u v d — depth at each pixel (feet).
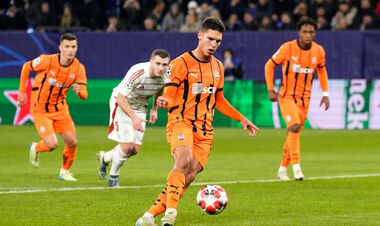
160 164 139.64
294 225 77.20
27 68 114.32
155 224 72.08
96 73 234.17
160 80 98.78
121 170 129.80
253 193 101.40
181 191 71.77
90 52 233.76
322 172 128.06
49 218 80.48
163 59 89.25
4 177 117.70
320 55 120.37
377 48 221.46
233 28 241.35
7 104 229.25
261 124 222.69
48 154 156.76
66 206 88.69
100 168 111.04
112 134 105.91
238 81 223.30
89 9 261.03
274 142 184.44
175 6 250.78
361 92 217.97
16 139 186.80
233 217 82.33
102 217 81.30
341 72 223.71
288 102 119.14
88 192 100.99
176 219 81.00
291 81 119.24
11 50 235.81
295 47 118.83
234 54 228.22
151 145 176.14
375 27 237.86
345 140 188.65
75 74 114.62
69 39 111.55
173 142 74.33
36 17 260.21
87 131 209.87
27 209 86.28
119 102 84.69
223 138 193.88
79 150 164.35
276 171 129.59
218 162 143.95
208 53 74.59
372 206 90.22
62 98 115.14
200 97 76.38
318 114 220.64
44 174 122.72
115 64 232.94
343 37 222.69
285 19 240.94
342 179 117.50
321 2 245.24
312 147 173.88
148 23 245.45
